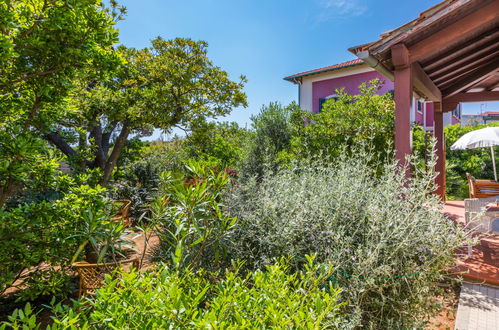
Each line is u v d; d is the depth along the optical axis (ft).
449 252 7.36
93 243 5.25
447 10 10.25
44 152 9.77
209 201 6.12
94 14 8.16
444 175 24.68
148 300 3.61
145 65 24.04
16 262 8.99
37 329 3.39
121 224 5.70
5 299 12.12
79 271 10.48
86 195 9.31
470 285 10.28
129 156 31.19
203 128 25.09
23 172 8.04
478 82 22.53
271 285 4.19
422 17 10.66
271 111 33.35
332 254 6.91
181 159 31.63
